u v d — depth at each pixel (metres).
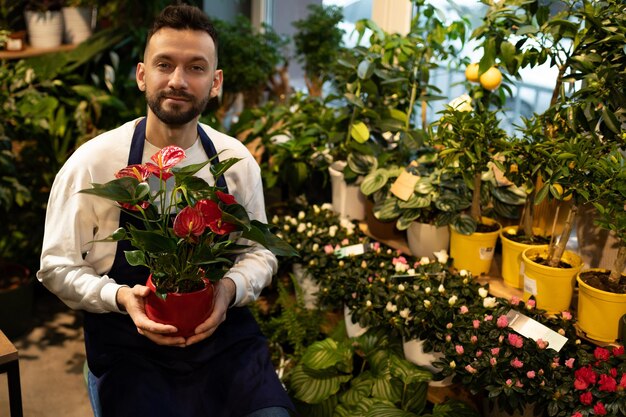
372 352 2.59
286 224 3.07
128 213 1.73
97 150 1.91
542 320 2.23
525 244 2.41
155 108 1.85
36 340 3.35
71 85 3.84
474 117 2.26
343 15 3.80
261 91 4.12
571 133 2.21
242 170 2.05
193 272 1.73
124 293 1.80
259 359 1.97
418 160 2.81
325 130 3.13
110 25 4.09
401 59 2.93
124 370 1.86
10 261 3.49
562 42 2.87
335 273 2.69
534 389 2.07
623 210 2.04
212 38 1.88
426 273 2.51
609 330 2.17
